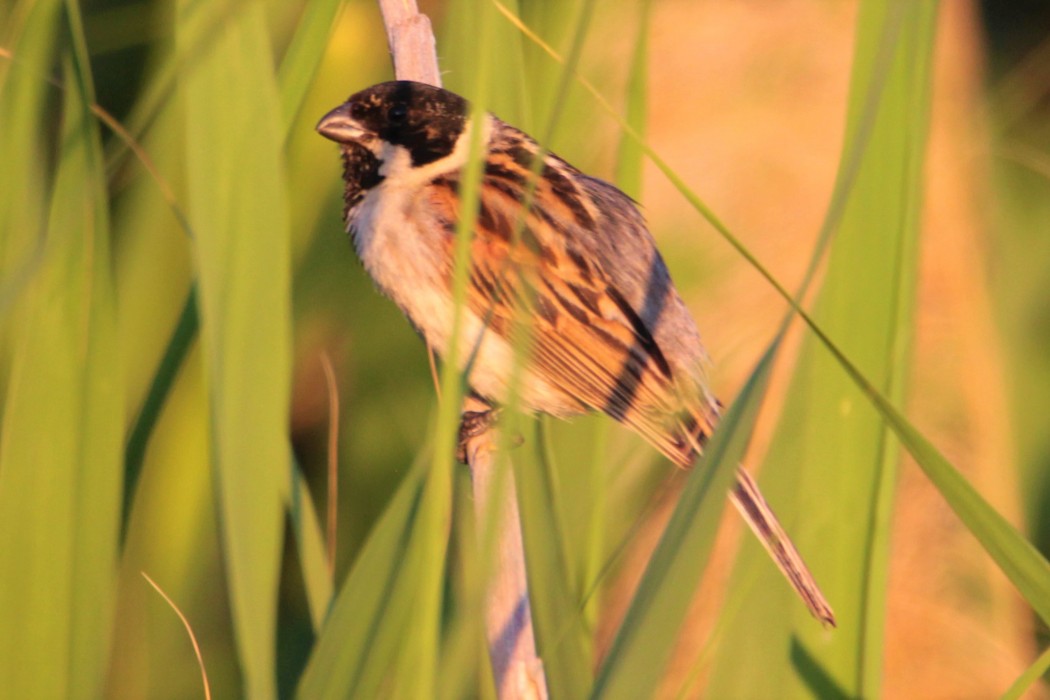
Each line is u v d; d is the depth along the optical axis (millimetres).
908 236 6039
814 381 6004
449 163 8781
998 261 13625
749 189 12031
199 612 8508
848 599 5988
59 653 5543
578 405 8680
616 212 8977
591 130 9703
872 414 6027
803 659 5965
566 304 8555
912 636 10297
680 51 12578
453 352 4234
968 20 15555
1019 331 12914
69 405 5594
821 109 12312
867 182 6043
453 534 6664
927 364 12469
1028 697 10172
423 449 4477
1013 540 4570
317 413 10930
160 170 7434
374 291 10852
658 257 9008
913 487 11141
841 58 12758
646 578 4199
